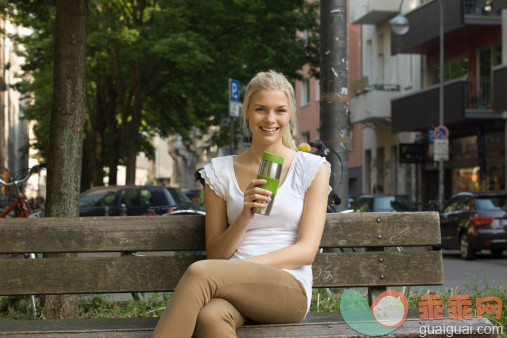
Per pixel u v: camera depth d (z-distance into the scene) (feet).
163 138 100.22
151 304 21.25
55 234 14.15
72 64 19.48
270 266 12.04
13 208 33.68
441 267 14.49
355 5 109.09
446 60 92.63
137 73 75.77
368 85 106.11
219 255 12.80
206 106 81.56
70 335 12.14
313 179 13.02
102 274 14.10
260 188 12.00
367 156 117.70
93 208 54.60
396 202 59.93
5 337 12.16
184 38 67.82
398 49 96.12
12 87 97.81
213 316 11.03
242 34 74.54
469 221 51.60
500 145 79.77
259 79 13.32
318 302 20.51
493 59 82.69
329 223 14.39
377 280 14.34
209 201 13.35
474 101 81.71
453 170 89.92
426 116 87.51
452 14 81.30
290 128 13.88
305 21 76.84
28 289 13.96
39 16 32.65
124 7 71.56
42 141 116.67
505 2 72.49
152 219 14.32
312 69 83.25
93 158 91.45
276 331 11.83
